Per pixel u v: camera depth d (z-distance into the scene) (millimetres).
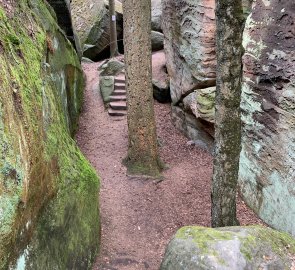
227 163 6461
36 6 9891
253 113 8656
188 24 11602
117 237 7973
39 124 5391
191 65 11617
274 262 5207
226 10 5762
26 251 4469
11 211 3801
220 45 5977
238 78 6094
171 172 10742
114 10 19859
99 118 14047
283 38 7523
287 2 7422
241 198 9625
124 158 11172
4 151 3883
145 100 10305
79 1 22766
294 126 7301
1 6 6359
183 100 12594
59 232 5570
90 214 6930
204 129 11609
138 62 10055
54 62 9828
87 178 7184
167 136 12984
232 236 5445
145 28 9891
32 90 5512
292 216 7434
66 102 11031
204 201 9438
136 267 7004
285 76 7441
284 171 7699
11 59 5230
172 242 5750
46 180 5336
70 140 7730
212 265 4988
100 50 21266
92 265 6711
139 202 9367
